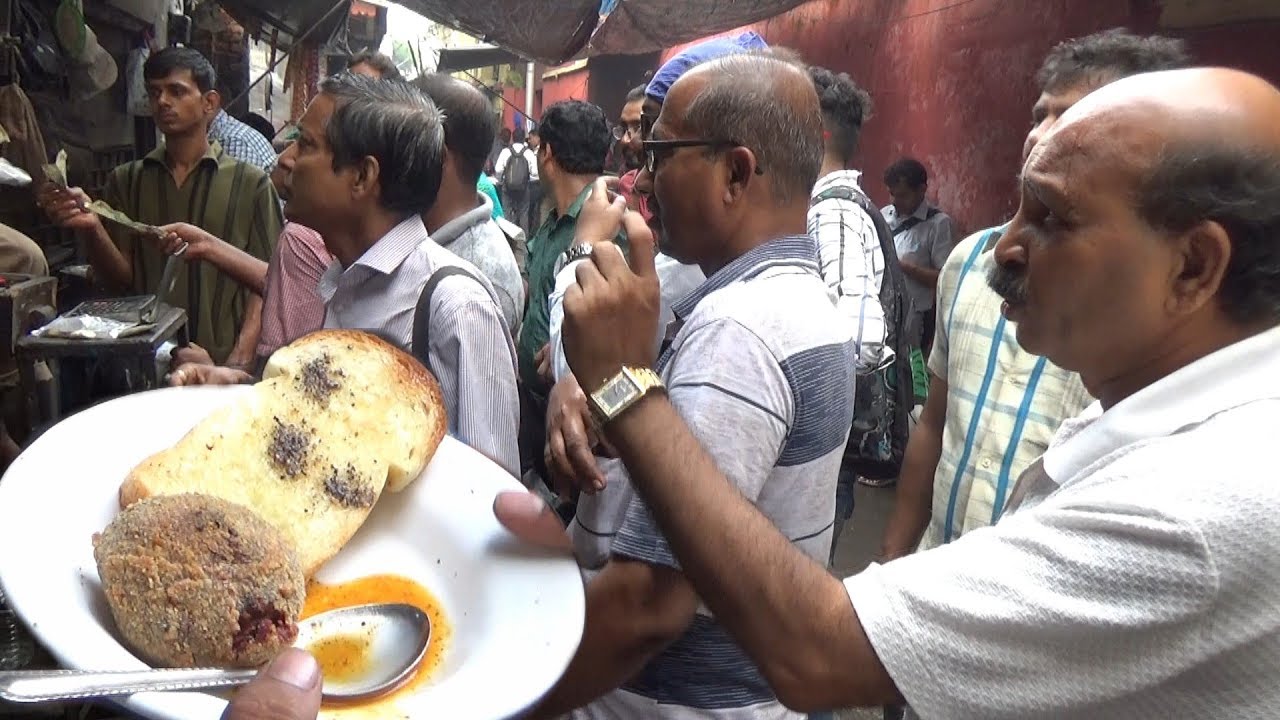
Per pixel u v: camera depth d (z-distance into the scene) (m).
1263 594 0.72
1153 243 0.82
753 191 1.32
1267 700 0.73
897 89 6.98
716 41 1.98
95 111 4.75
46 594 0.82
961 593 0.82
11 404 1.91
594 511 1.47
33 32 3.71
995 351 1.89
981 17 5.71
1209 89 0.82
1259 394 0.80
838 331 1.31
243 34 7.77
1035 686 0.79
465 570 1.11
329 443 1.14
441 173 1.84
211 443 1.07
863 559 4.24
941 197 6.26
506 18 8.38
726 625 0.90
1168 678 0.75
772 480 1.28
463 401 1.72
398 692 0.91
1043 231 0.88
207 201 3.35
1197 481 0.76
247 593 0.84
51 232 3.83
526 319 2.86
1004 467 1.83
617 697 1.41
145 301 2.16
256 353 2.55
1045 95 1.81
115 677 0.73
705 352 1.22
